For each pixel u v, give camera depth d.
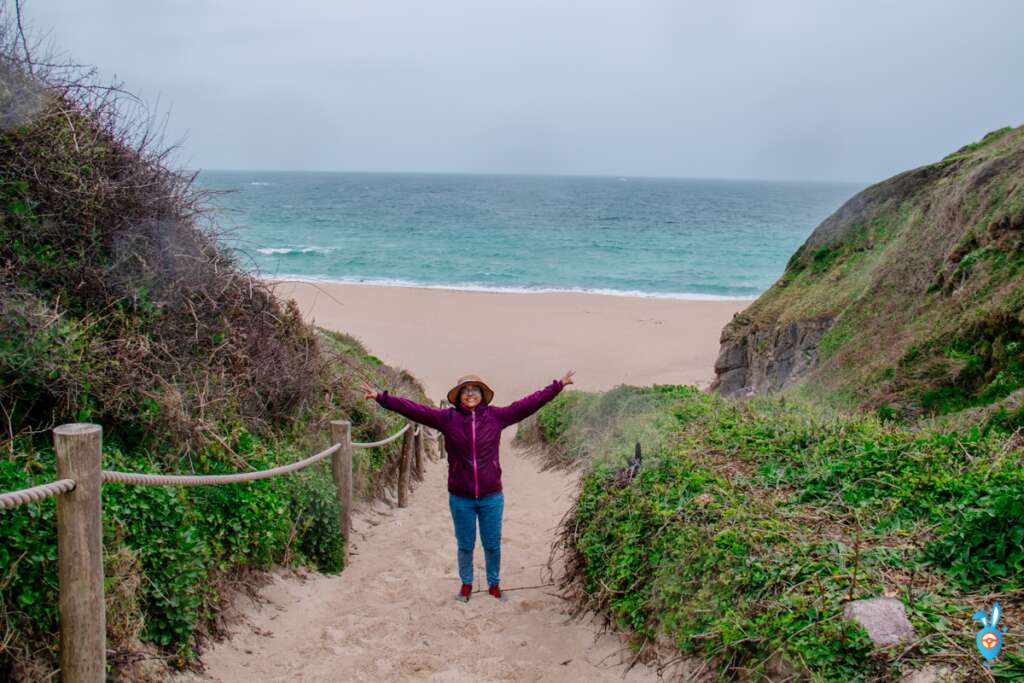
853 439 5.82
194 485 5.34
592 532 5.88
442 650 5.13
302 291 39.28
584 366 27.03
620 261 59.75
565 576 6.32
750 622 3.81
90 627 3.44
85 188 5.88
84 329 5.44
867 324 13.38
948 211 13.04
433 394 23.33
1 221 5.47
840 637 3.46
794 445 5.96
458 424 5.92
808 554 4.18
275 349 7.92
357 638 5.28
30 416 5.06
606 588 5.17
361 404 10.10
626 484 5.96
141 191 6.34
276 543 6.00
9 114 5.59
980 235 11.45
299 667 4.82
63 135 5.96
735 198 179.50
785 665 3.57
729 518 4.65
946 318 10.85
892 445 5.53
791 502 4.93
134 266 6.16
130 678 3.97
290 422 7.89
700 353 28.75
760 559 4.17
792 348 16.20
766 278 51.81
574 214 111.75
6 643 3.47
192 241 6.76
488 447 5.91
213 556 5.14
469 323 33.19
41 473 4.40
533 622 5.65
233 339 7.11
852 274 16.25
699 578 4.38
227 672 4.59
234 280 7.43
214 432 6.07
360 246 65.94
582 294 40.78
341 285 42.09
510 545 7.81
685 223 99.31
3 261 5.46
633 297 40.16
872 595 3.79
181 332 6.55
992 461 5.08
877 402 10.28
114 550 4.15
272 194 151.00
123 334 5.82
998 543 3.94
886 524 4.50
